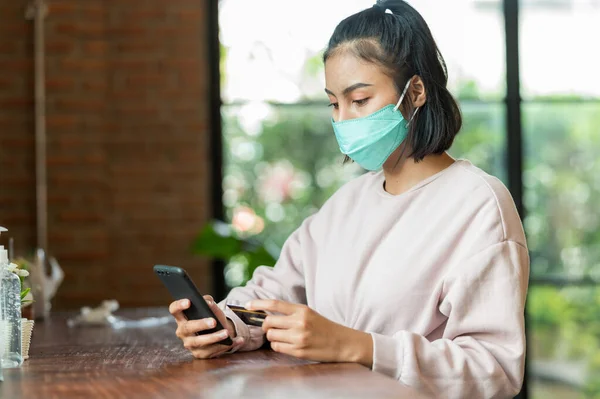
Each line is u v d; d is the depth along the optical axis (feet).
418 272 5.94
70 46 18.04
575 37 18.52
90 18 18.08
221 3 18.56
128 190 18.12
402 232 6.13
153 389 4.81
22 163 18.20
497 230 5.81
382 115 6.17
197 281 18.07
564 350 18.37
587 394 18.28
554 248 18.52
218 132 18.54
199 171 18.20
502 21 18.47
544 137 18.57
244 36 18.60
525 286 5.83
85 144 18.03
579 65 18.53
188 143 18.21
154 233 18.11
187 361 5.91
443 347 5.60
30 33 18.21
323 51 6.48
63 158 18.01
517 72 18.45
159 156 18.20
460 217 5.93
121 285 18.03
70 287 17.89
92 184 18.03
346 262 6.36
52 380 5.25
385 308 6.01
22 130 18.20
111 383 5.07
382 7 6.31
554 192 18.56
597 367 18.31
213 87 18.53
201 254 17.19
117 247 18.08
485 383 5.55
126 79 18.16
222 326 6.00
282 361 5.76
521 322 5.70
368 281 6.15
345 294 6.31
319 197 18.63
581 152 18.54
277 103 18.60
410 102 6.22
